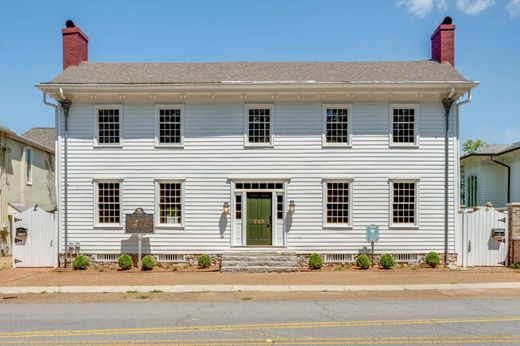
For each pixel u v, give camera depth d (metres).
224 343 7.78
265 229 18.41
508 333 8.38
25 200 26.53
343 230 18.20
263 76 19.14
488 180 25.16
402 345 7.63
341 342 7.82
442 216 18.20
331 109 18.42
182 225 18.20
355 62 21.53
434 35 21.47
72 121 18.36
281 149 18.31
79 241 18.22
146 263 17.59
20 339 8.13
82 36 21.23
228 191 18.30
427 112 18.31
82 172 18.31
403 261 18.12
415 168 18.23
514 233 18.08
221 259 17.94
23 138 25.31
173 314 10.20
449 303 11.40
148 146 18.34
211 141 18.36
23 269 17.86
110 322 9.42
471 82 17.50
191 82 17.88
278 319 9.60
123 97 18.33
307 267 18.09
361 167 18.28
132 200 18.31
